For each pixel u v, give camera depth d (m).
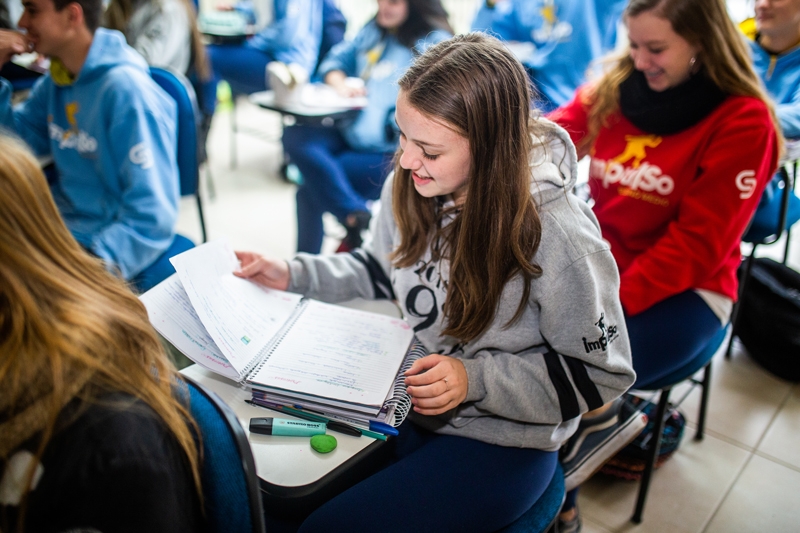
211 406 0.61
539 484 0.88
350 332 0.98
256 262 1.05
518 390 0.88
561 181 0.88
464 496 0.83
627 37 1.35
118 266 1.42
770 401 1.88
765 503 1.51
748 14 2.05
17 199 0.50
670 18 1.23
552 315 0.88
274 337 0.93
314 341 0.94
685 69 1.30
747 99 1.28
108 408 0.50
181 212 3.01
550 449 0.94
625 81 1.43
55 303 0.51
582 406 0.89
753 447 1.70
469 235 0.86
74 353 0.50
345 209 2.22
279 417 0.82
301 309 1.03
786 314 1.94
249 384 0.82
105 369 0.51
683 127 1.33
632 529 1.43
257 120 4.37
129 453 0.49
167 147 1.53
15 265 0.49
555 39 2.62
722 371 2.01
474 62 0.80
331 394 0.80
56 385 0.48
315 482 0.72
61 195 1.62
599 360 0.88
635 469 1.53
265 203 3.17
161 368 0.60
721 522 1.46
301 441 0.78
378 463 0.91
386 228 1.13
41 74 2.19
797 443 1.71
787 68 1.81
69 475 0.48
